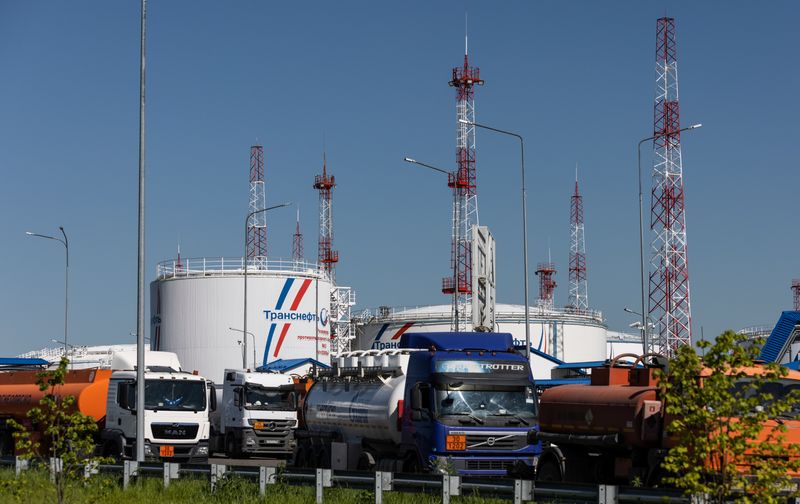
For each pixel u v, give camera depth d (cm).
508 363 3088
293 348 9694
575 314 11075
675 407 1487
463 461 2975
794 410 2144
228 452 5112
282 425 4984
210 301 9675
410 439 3083
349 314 10869
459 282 8412
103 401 4219
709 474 1528
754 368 2223
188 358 9700
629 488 1856
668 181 9219
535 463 3023
